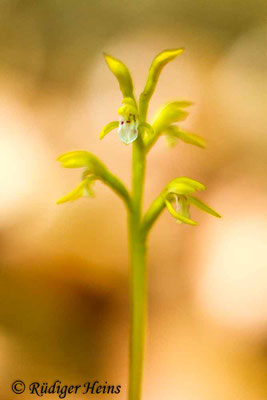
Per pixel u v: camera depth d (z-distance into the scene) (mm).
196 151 278
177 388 171
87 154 122
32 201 236
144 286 125
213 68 369
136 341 125
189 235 230
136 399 126
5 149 267
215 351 184
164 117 122
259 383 172
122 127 118
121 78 118
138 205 123
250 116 312
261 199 244
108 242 223
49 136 297
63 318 193
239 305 198
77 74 388
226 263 212
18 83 366
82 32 442
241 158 279
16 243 218
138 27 448
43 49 419
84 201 240
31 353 175
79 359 178
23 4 448
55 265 211
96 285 206
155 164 268
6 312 189
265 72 355
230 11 437
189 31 434
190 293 206
